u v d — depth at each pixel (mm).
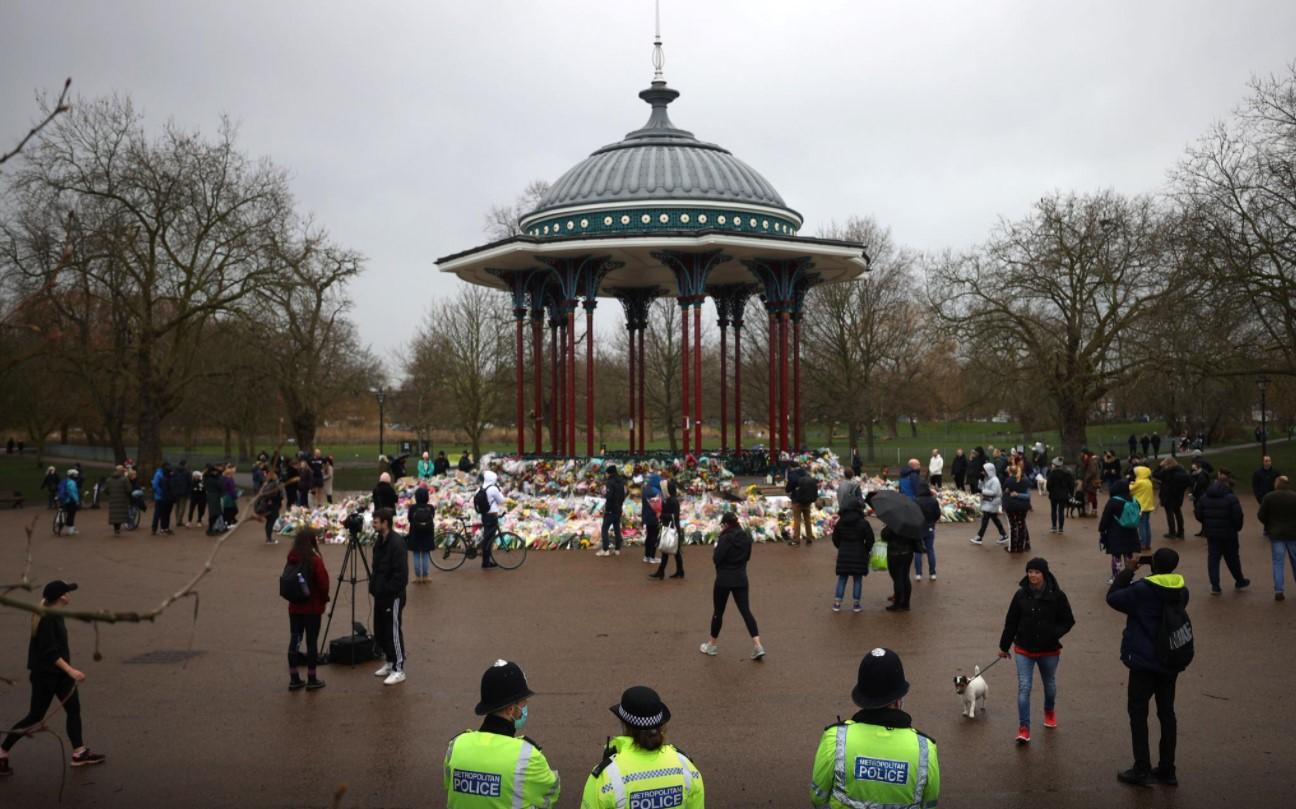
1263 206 39562
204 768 9734
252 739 10594
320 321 51094
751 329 63750
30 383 45281
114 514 31391
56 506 31234
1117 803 8641
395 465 39031
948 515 30609
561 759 9844
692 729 10703
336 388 55375
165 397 45312
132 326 45719
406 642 15000
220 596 19312
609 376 71312
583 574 21312
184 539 29609
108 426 48062
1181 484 26562
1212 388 45594
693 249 32250
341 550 25844
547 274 36094
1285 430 75500
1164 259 44812
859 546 16875
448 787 5867
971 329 51062
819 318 60094
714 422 101312
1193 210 41688
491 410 62625
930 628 15602
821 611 17016
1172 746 9016
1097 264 49500
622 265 34406
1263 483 29047
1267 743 10133
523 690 6125
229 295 45000
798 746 10141
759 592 18875
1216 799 8703
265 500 28219
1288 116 38844
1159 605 9062
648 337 69000
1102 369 49906
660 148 35688
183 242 45469
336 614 17359
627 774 5418
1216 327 40438
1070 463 49969
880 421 67375
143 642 15266
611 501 24109
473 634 15508
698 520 26766
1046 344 50875
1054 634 10211
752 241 31766
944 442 75938
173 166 44188
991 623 15938
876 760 5809
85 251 35344
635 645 14625
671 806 5434
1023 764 9602
